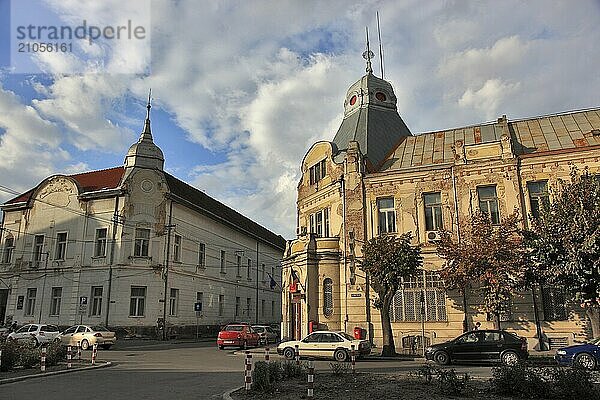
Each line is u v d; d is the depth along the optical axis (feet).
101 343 95.71
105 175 145.89
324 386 43.47
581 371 38.65
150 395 40.32
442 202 90.48
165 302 128.67
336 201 99.81
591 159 82.74
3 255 140.15
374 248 81.10
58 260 131.13
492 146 89.25
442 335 85.20
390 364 68.03
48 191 138.41
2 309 136.77
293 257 99.96
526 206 84.94
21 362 59.41
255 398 38.04
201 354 88.07
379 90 116.06
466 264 75.05
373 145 105.19
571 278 65.26
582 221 64.28
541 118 101.50
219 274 160.45
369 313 90.48
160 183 134.10
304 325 93.71
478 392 39.04
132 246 126.82
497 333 66.33
